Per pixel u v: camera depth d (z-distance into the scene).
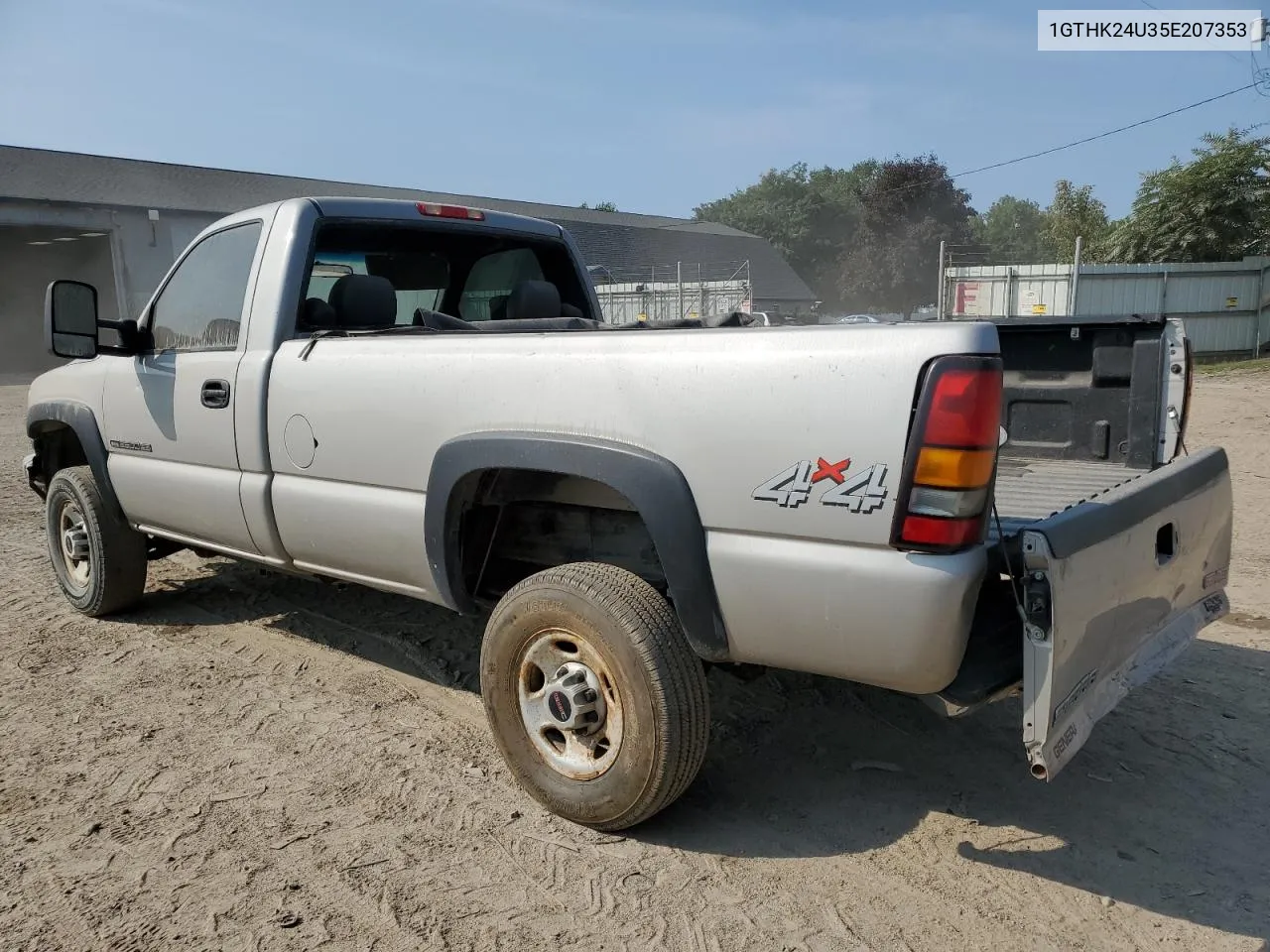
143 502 4.59
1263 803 3.19
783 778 3.38
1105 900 2.67
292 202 4.04
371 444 3.46
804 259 79.56
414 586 3.53
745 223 80.06
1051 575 2.35
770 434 2.56
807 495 2.51
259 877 2.80
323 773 3.42
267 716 3.89
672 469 2.72
